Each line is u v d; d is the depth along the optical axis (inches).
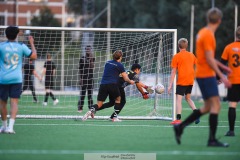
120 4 4997.5
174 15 4539.9
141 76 2524.6
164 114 1641.2
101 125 1358.3
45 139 1058.1
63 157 857.5
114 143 1012.5
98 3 5152.6
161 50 1654.8
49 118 1545.3
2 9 5674.2
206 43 946.1
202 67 962.1
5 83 1120.2
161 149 945.5
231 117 1161.4
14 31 1119.0
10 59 1115.9
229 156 878.4
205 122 1477.6
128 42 1822.1
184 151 925.2
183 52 1396.4
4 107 1149.1
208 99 967.6
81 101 1804.9
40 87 2992.1
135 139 1072.8
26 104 2212.1
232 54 1148.5
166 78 1797.5
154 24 4633.4
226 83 940.6
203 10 3902.6
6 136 1099.3
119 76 1487.5
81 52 2119.8
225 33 3782.0
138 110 1924.2
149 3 4729.3
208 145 978.1
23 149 928.3
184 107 2213.3
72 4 5580.7
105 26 5211.6
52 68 2123.5
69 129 1249.4
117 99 1466.5
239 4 3791.8
